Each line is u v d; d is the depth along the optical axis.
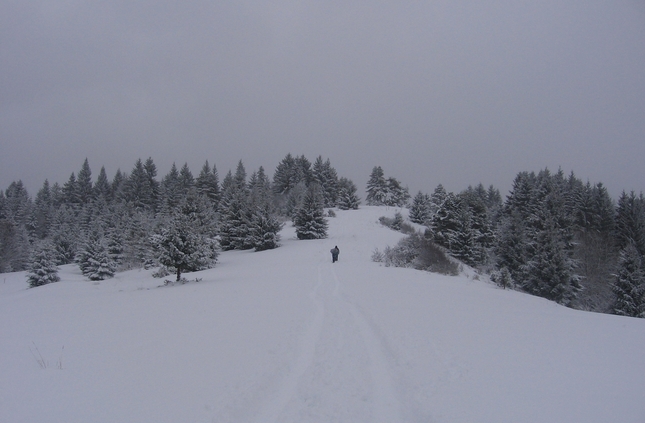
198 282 19.53
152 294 15.30
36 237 70.69
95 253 34.19
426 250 29.52
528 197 57.06
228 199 55.62
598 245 39.41
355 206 68.81
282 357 6.39
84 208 73.94
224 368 5.82
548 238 30.81
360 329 8.34
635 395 4.71
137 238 43.03
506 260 36.09
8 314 11.90
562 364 5.95
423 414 4.43
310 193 43.47
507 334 7.89
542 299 18.75
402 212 61.50
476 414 4.30
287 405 4.79
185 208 33.81
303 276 18.66
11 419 4.12
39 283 31.03
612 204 51.19
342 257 30.16
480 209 44.41
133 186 84.81
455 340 7.35
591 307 33.41
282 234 47.34
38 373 5.64
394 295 12.87
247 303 11.53
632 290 27.50
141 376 5.48
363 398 5.00
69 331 8.52
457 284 18.73
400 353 6.62
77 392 4.89
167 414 4.28
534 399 4.64
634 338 7.67
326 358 6.47
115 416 4.21
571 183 64.88
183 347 6.94
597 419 4.09
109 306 12.40
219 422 4.16
